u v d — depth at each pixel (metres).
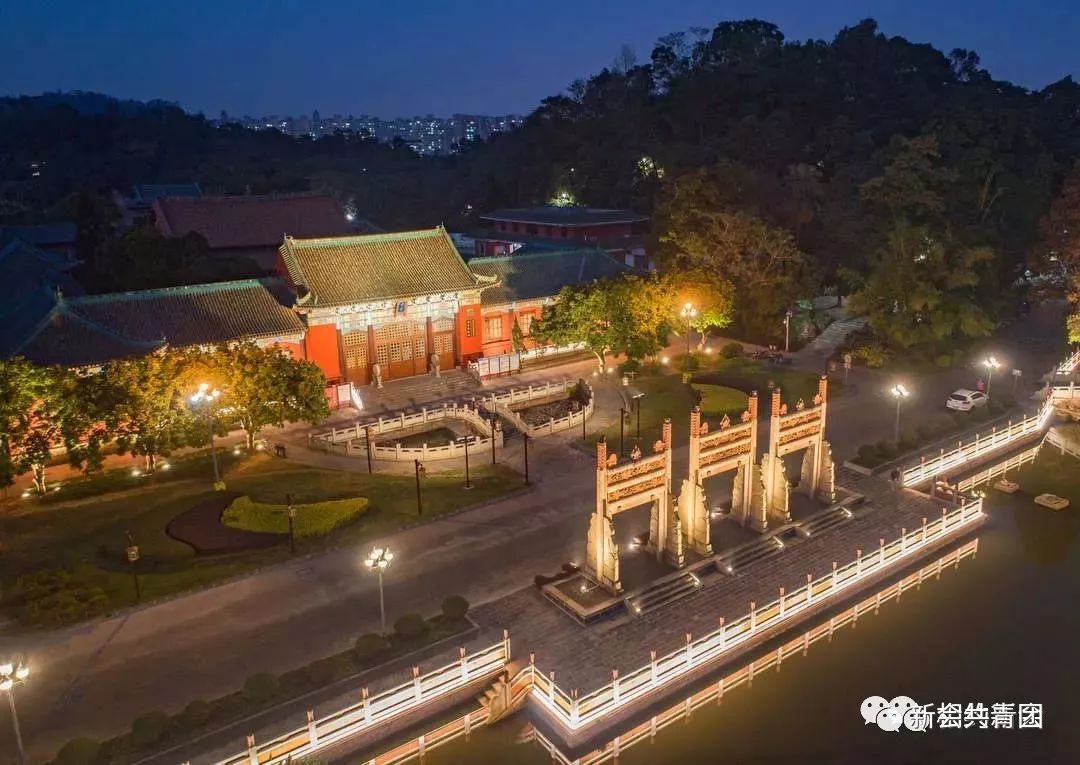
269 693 30.23
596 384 70.06
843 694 33.53
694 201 90.12
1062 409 64.12
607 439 57.44
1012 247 89.69
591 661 33.62
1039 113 133.38
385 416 62.03
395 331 68.12
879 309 74.88
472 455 55.09
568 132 163.62
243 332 59.97
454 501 47.41
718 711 32.69
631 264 117.44
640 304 68.44
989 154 95.19
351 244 67.75
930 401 65.81
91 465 47.22
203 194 166.75
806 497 47.38
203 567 39.91
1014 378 70.88
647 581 38.62
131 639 34.66
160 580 38.62
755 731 31.48
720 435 41.06
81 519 44.66
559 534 43.91
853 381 70.88
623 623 36.16
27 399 44.81
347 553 41.88
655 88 178.75
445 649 33.94
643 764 29.73
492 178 168.88
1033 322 90.06
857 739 31.05
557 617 36.53
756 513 43.28
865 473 51.72
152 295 60.09
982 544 45.25
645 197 134.62
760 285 83.56
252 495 47.50
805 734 31.28
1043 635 37.06
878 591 39.97
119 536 42.75
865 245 89.56
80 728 29.44
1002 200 96.06
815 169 120.62
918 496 48.66
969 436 57.75
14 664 27.77
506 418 61.28
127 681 32.00
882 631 37.81
